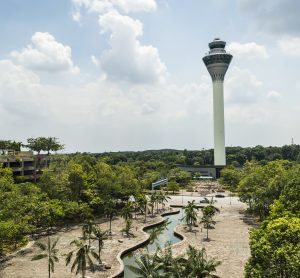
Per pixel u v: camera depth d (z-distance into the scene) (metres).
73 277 60.59
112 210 99.69
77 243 60.31
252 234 48.06
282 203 61.75
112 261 68.81
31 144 150.75
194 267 43.88
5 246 77.00
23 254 73.62
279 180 93.12
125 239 86.31
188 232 92.62
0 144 151.00
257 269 40.16
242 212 121.00
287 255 38.66
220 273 60.12
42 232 92.50
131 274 64.62
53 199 103.62
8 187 85.75
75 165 117.81
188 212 97.88
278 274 39.12
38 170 149.25
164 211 128.88
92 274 61.69
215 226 99.88
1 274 62.09
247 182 117.81
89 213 103.00
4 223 68.31
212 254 71.94
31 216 84.69
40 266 66.31
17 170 139.25
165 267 45.28
